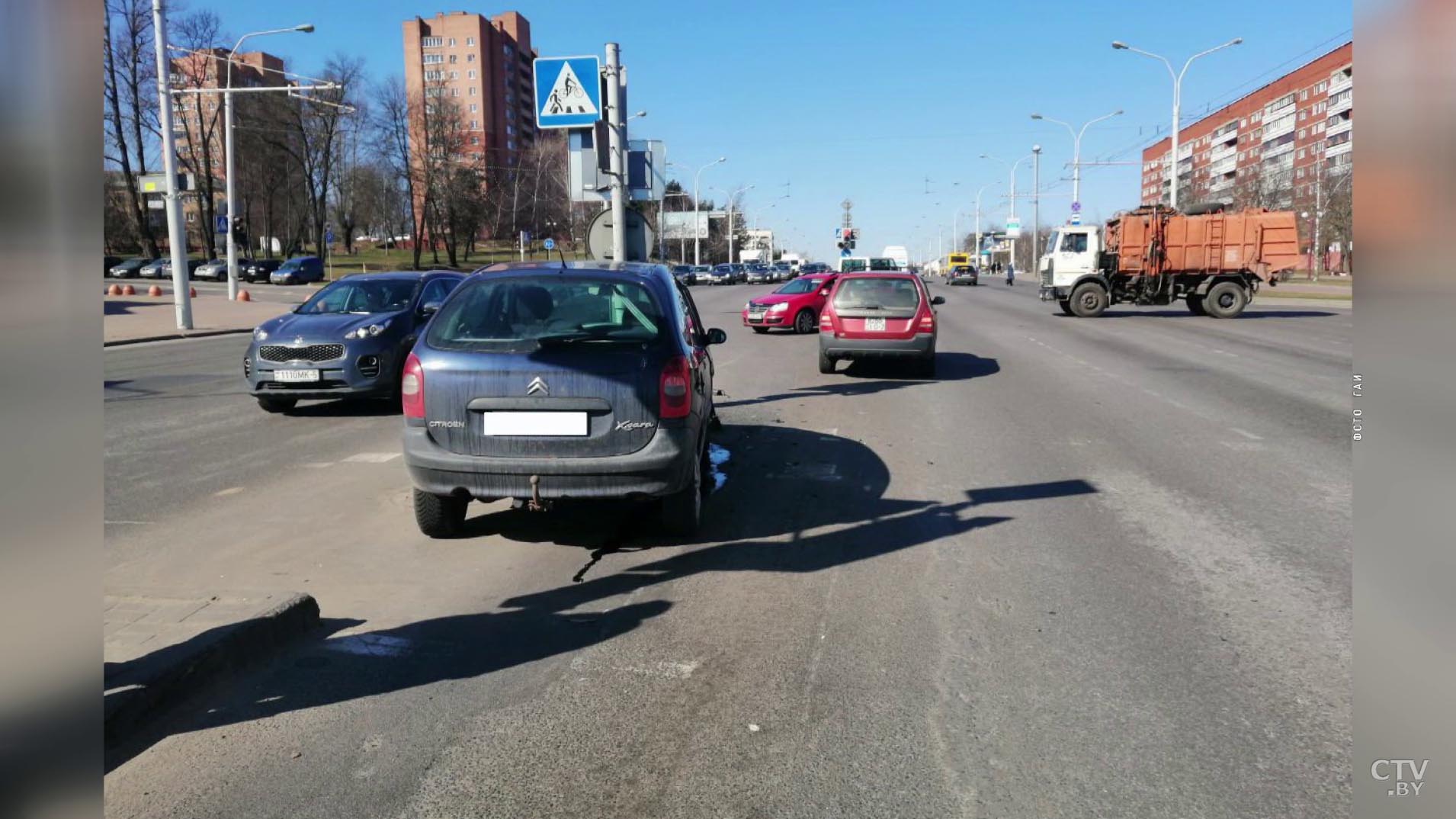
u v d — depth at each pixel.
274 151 70.19
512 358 5.19
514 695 3.62
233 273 38.12
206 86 63.22
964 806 2.86
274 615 4.04
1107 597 4.62
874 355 13.41
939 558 5.27
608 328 5.38
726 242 111.75
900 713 3.45
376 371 10.42
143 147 60.91
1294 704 3.48
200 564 5.25
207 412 11.02
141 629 3.84
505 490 5.18
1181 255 26.81
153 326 25.84
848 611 4.47
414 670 3.85
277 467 7.89
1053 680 3.70
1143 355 16.58
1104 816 2.81
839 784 2.99
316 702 3.55
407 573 5.10
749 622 4.34
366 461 8.12
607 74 10.98
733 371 14.92
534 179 82.50
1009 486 7.04
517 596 4.72
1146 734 3.28
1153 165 125.25
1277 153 87.38
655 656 3.97
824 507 6.45
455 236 73.12
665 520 5.58
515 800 2.91
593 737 3.29
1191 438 8.86
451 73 105.94
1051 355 16.78
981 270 107.75
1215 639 4.09
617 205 11.08
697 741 3.26
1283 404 10.85
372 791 2.96
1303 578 4.86
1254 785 2.96
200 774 3.05
